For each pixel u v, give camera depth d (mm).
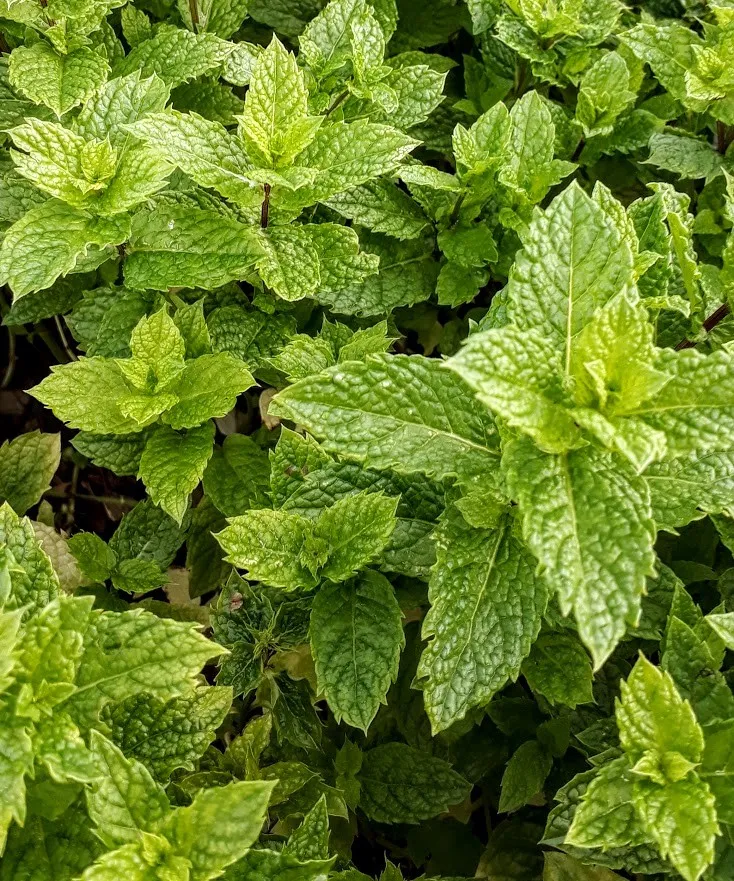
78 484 409
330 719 317
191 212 273
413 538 257
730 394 177
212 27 356
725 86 326
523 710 305
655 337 269
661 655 243
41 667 187
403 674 314
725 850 210
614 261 191
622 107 345
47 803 196
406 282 338
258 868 196
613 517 172
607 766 203
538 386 178
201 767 277
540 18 343
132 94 274
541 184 320
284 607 277
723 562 313
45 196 307
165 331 269
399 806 294
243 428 387
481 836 339
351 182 266
